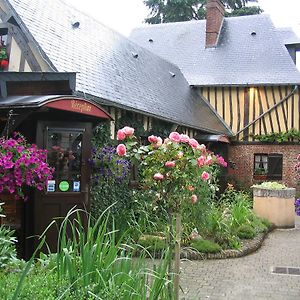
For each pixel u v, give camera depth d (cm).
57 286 250
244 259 637
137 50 1370
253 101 1535
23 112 488
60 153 531
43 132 521
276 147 1506
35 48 705
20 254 521
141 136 965
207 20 1777
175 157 368
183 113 1257
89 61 912
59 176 529
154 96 1138
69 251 278
